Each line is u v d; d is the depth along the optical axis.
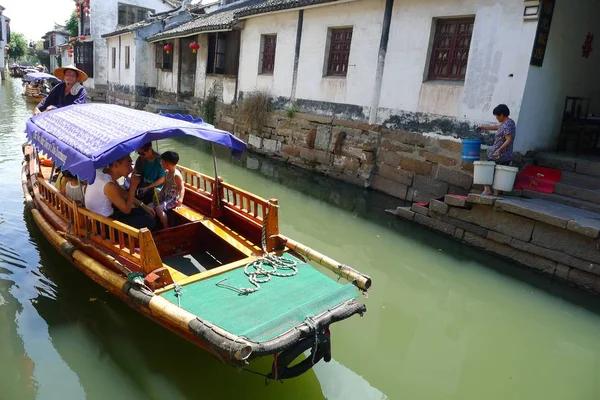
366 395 3.47
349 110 9.62
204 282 3.58
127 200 4.41
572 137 7.96
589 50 7.79
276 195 8.62
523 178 6.81
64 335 3.96
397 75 8.54
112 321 4.18
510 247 6.00
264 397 3.37
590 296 5.15
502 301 5.05
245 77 13.03
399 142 8.58
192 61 18.06
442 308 4.90
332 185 9.55
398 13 8.40
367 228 7.10
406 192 8.48
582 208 6.01
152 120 4.61
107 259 3.89
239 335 2.88
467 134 7.46
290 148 11.28
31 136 5.12
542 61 6.83
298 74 10.92
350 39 9.62
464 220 6.55
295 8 10.25
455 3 7.46
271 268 3.86
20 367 3.54
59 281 4.83
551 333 4.48
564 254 5.44
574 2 7.02
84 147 4.00
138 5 25.45
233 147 4.55
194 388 3.42
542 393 3.62
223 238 4.61
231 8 17.98
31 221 6.35
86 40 25.64
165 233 4.64
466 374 3.83
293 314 3.16
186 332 3.23
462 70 7.64
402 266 5.81
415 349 4.14
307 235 6.74
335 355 3.95
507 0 6.78
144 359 3.72
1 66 40.31
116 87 23.06
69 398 3.25
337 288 3.54
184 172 6.11
